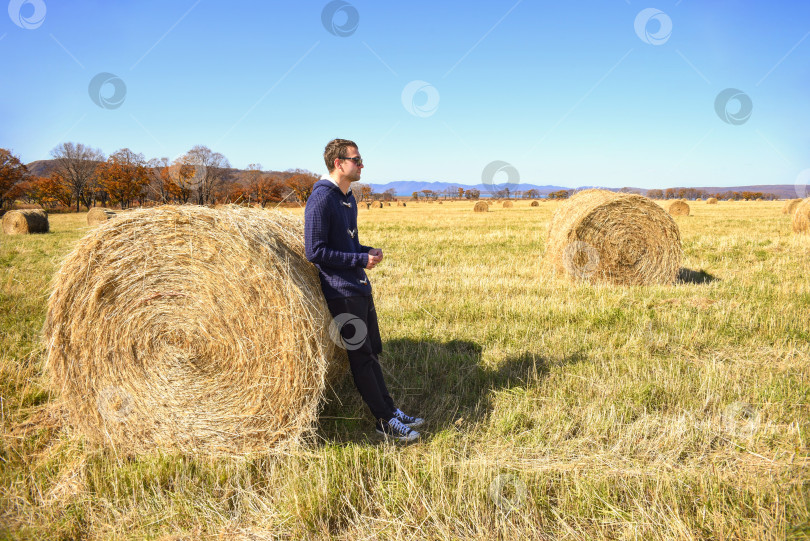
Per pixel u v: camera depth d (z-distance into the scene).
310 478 2.63
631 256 7.64
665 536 2.19
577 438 3.07
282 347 2.93
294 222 3.59
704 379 3.73
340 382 3.93
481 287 7.18
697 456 2.86
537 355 4.38
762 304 5.73
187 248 3.00
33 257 10.86
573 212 7.99
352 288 3.05
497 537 2.26
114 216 3.04
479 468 2.67
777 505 2.32
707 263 9.12
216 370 3.02
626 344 4.57
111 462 2.95
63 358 3.03
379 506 2.48
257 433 3.01
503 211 35.44
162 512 2.50
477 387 3.86
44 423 3.38
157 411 3.05
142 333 3.05
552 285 7.29
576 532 2.29
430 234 15.90
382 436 3.21
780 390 3.51
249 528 2.40
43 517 2.45
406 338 4.95
